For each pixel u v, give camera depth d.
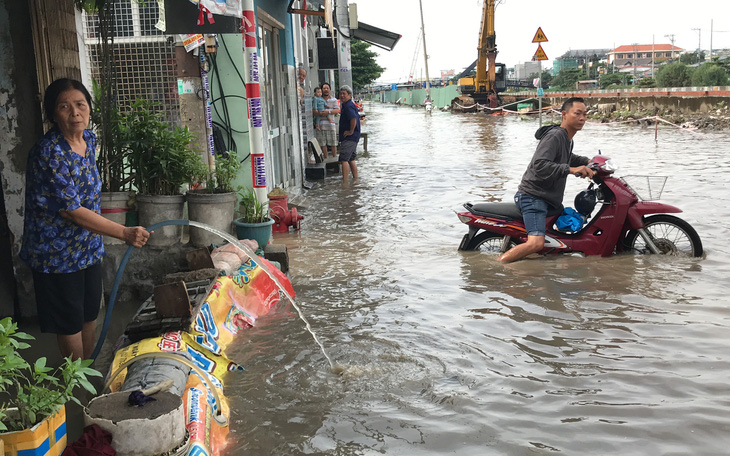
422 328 5.24
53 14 5.50
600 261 7.02
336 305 5.91
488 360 4.57
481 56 51.06
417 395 4.05
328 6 11.81
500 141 23.25
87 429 2.79
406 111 62.59
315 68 21.88
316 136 18.23
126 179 6.34
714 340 4.80
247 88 7.20
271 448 3.45
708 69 43.44
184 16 7.14
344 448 3.44
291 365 4.55
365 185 13.64
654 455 3.29
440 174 14.68
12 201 5.49
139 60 8.23
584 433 3.52
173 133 6.62
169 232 6.25
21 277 5.56
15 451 2.51
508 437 3.50
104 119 6.00
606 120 34.25
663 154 16.50
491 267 7.01
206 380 3.82
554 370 4.37
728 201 9.88
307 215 10.47
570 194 11.13
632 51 169.25
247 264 6.03
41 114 5.44
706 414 3.69
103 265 6.16
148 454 2.79
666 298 5.78
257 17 10.35
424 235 8.77
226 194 6.62
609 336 4.96
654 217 7.20
